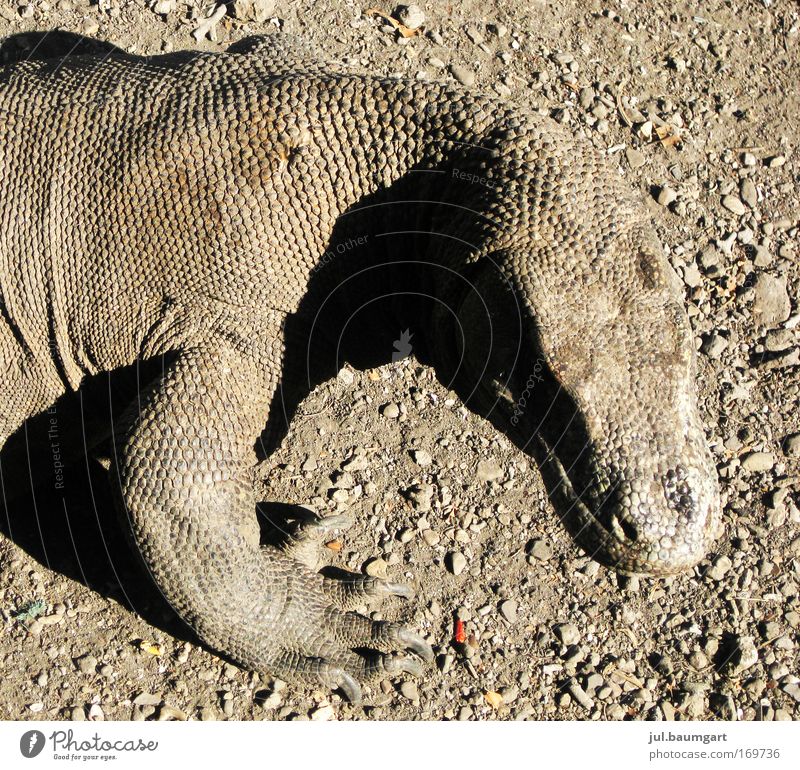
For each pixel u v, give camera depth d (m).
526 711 4.63
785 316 5.93
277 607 4.14
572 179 3.69
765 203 6.34
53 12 6.19
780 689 4.81
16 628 4.53
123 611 4.62
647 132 6.42
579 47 6.79
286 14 6.44
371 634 4.36
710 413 5.58
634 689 4.75
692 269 5.97
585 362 3.39
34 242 4.11
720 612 4.99
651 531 3.29
